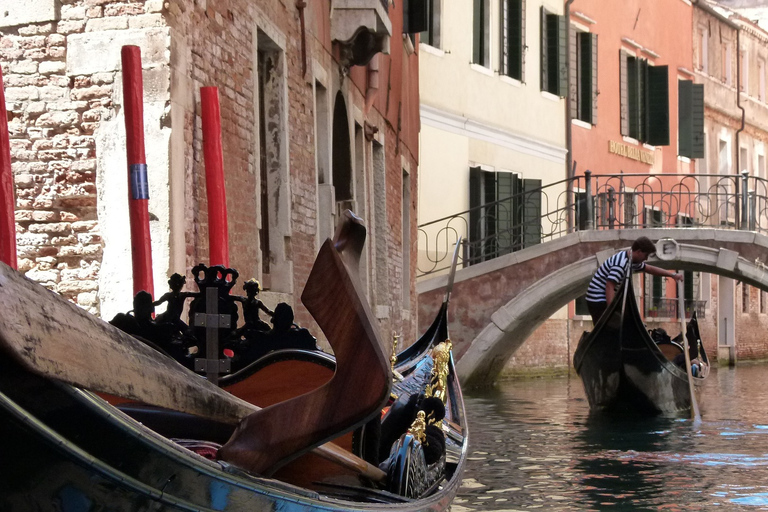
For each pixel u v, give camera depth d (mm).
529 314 19906
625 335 13766
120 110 7383
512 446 10578
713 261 19469
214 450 3674
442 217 21250
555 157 25562
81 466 2438
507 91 23641
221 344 4742
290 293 10086
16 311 2262
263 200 10086
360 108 14188
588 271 19594
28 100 7477
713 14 34344
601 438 11320
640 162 29531
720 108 34906
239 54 8820
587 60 26734
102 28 7387
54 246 7430
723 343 33312
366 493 4309
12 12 7480
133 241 6250
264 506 3061
